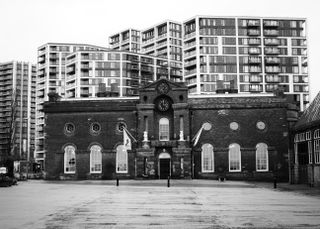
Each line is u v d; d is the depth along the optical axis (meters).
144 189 36.06
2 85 191.12
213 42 132.38
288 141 51.41
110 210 19.73
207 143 53.69
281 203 23.31
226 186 40.78
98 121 55.38
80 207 21.06
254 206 21.67
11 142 60.56
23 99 189.62
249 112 53.75
